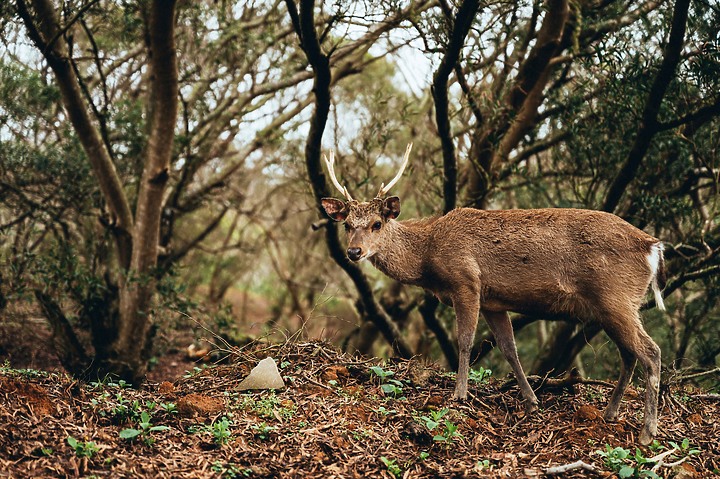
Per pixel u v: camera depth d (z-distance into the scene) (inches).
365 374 246.8
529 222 227.1
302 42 299.4
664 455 190.4
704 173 335.6
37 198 404.5
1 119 381.1
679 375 284.8
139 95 468.4
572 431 207.0
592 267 216.4
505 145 355.9
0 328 387.9
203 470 173.3
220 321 407.5
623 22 333.1
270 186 636.1
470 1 263.7
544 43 329.7
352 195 374.3
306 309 651.5
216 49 408.5
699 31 294.7
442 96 297.9
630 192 351.9
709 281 358.6
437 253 235.0
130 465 172.7
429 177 377.7
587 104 353.4
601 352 410.0
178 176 453.7
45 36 340.5
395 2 293.6
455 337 428.5
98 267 402.9
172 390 234.7
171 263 420.5
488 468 181.8
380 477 178.7
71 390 210.5
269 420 204.8
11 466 166.4
